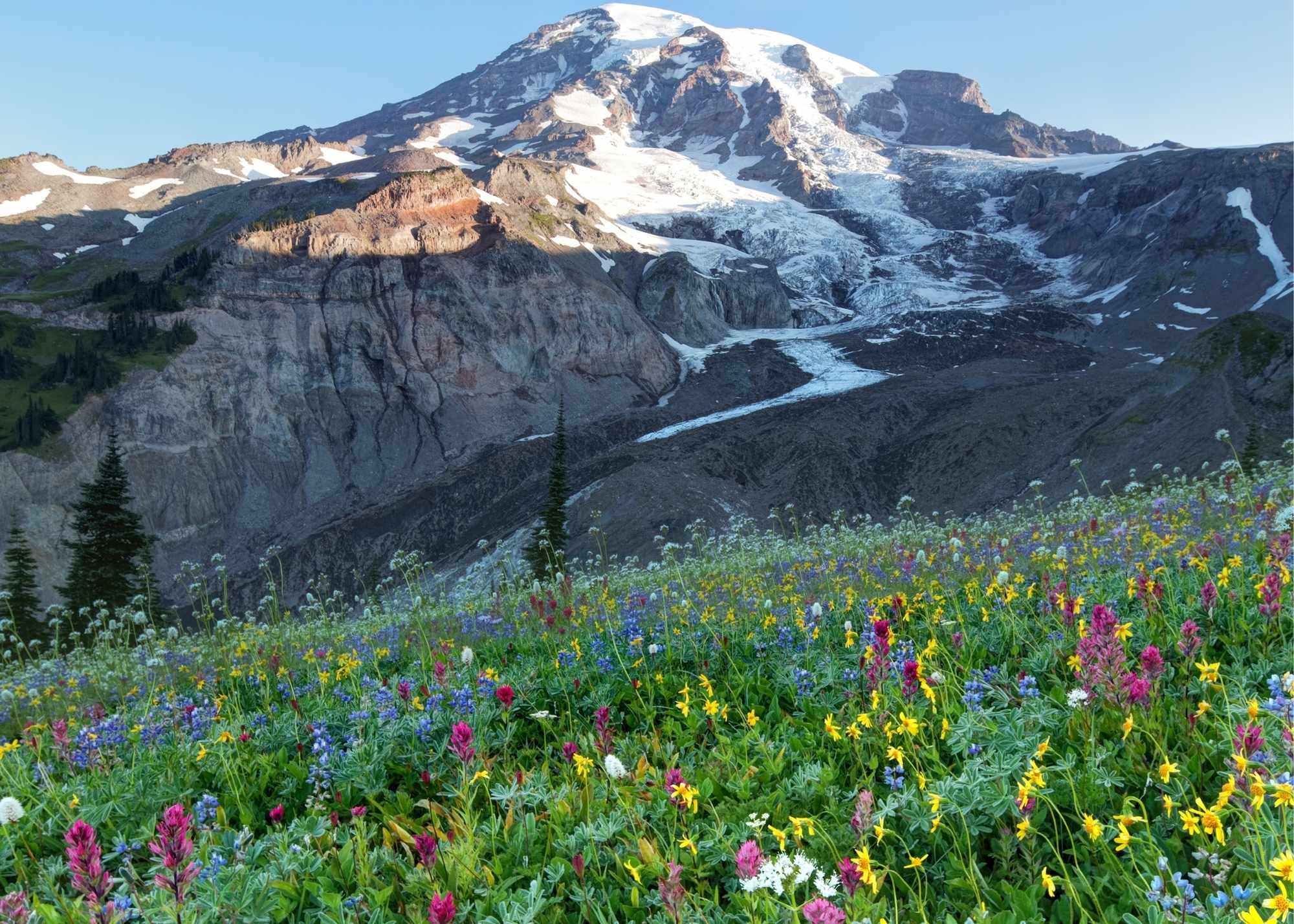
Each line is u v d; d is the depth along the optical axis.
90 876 3.52
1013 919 3.44
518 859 4.55
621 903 4.04
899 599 7.87
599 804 4.98
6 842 5.15
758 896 3.62
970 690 5.36
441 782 5.98
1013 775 4.40
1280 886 2.68
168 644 15.55
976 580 9.27
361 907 4.04
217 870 4.29
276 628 15.67
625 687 7.57
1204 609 6.45
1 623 15.20
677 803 4.55
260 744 7.07
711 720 6.57
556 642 9.67
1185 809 3.93
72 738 7.27
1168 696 5.15
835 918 2.79
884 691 5.60
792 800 4.96
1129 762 4.40
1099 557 9.79
